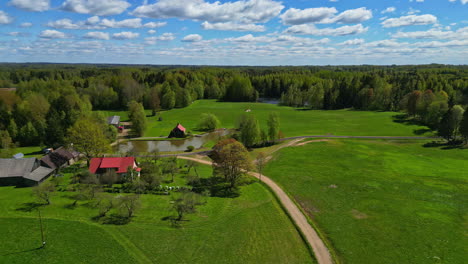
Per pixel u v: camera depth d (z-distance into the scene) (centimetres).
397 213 5328
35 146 10900
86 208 5197
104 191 6097
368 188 6531
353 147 10031
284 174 7531
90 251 3972
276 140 11212
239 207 5647
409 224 4928
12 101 13375
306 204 5816
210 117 14175
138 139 12319
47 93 16712
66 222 4656
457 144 10375
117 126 13750
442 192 6253
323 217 5278
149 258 3938
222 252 4166
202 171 7906
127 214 5006
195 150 10331
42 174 6850
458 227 4819
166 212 5228
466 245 4309
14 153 9150
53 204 5303
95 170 6756
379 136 11731
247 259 4050
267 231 4769
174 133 12769
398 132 12319
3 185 6462
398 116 15500
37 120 11375
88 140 8031
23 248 3962
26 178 6444
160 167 7831
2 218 4712
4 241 4097
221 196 6188
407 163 8319
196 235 4544
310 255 4188
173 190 6350
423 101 14000
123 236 4378
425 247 4284
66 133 10412
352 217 5250
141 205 5369
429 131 12306
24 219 4694
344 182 6919
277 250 4278
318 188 6606
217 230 4734
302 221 5116
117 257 3897
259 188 6681
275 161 8725
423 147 10100
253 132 10281
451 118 10469
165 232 4566
